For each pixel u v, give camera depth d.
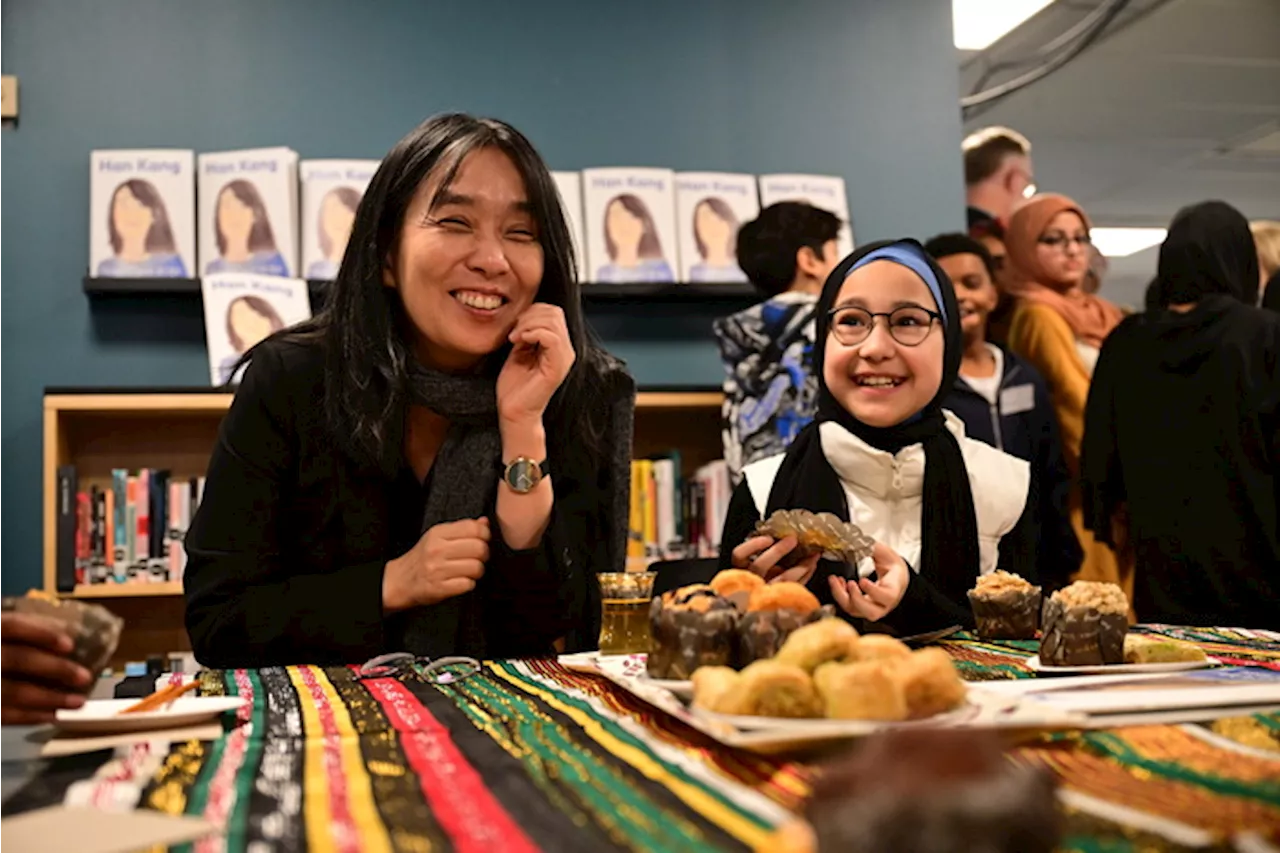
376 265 1.85
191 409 3.30
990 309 3.96
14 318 3.59
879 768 0.55
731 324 3.37
